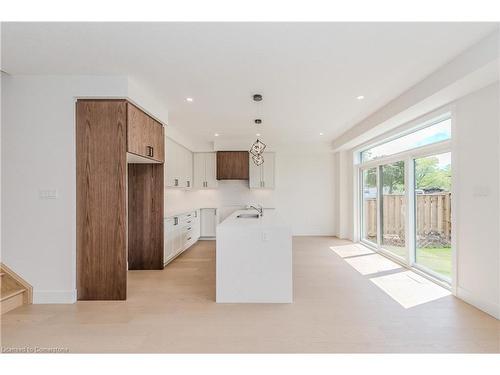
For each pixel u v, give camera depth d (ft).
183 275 13.70
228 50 8.25
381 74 9.92
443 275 12.21
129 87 10.30
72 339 7.68
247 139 22.40
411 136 14.44
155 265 14.83
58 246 10.16
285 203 24.81
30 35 7.45
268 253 10.25
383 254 17.31
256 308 9.69
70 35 7.47
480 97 9.35
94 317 8.98
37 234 10.15
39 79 10.16
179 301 10.34
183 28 7.14
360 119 16.01
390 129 15.12
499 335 7.79
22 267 10.12
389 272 13.82
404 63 9.09
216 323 8.59
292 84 10.83
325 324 8.48
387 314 9.12
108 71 9.74
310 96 12.16
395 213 16.25
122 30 7.23
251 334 7.91
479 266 9.48
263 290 10.25
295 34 7.40
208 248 20.21
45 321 8.70
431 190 13.00
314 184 24.82
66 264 10.17
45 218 10.17
